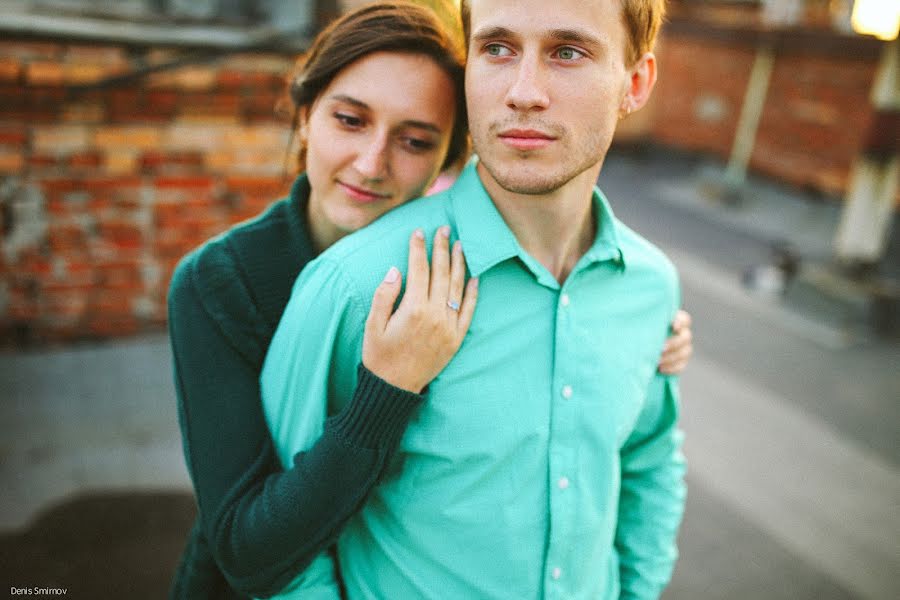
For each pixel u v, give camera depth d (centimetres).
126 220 357
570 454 104
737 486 342
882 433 404
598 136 92
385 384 90
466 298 96
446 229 98
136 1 418
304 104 123
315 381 97
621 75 94
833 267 603
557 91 88
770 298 595
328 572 106
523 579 103
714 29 1069
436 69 110
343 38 110
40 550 252
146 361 368
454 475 99
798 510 329
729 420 401
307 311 97
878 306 546
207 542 109
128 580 244
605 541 113
